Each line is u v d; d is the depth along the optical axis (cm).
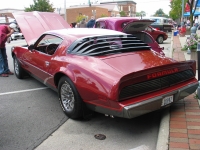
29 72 595
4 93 562
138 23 662
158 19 2350
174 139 313
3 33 705
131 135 356
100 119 411
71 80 376
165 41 1673
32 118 421
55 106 477
